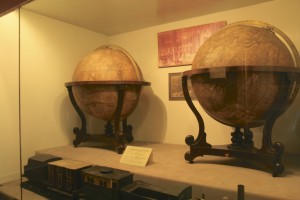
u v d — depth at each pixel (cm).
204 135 180
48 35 244
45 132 243
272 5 198
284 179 142
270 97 148
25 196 187
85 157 202
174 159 190
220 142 226
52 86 249
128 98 223
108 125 238
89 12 228
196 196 138
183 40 249
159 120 259
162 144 247
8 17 212
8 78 216
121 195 140
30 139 231
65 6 215
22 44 224
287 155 169
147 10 227
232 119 164
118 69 222
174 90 253
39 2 201
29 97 231
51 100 248
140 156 182
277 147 147
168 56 258
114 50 241
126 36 286
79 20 251
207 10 227
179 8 224
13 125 220
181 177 149
